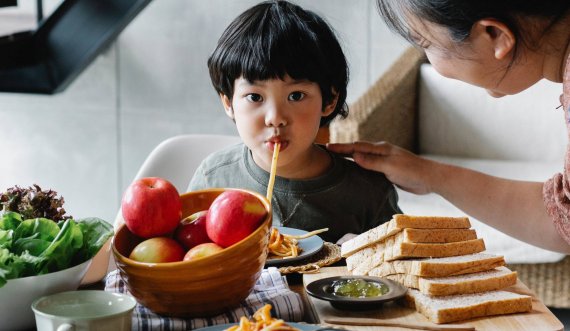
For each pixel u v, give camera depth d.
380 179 1.45
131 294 0.93
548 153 2.72
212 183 1.50
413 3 1.01
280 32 1.29
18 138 3.84
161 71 3.68
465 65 1.06
